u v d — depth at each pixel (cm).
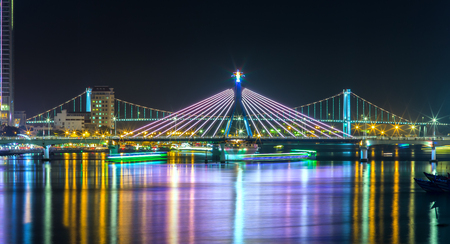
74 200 7712
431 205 7206
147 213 6575
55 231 5528
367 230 5606
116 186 9644
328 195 8288
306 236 5331
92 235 5356
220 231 5541
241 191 8831
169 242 5084
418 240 5197
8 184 10006
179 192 8706
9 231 5531
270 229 5641
